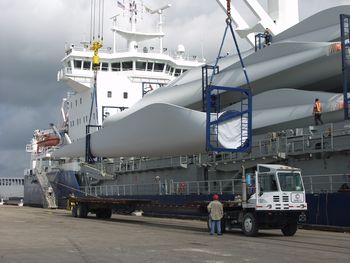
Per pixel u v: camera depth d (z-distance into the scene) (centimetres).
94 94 5006
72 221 3080
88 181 4884
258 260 1284
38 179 5838
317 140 2628
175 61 5628
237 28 3869
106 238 1922
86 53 5312
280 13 3722
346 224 2319
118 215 4050
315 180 2662
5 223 2848
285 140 2806
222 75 3441
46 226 2609
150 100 4131
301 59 2920
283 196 1983
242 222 2070
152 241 1803
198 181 3328
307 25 3262
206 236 2025
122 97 5234
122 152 3853
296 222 2033
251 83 3231
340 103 2661
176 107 3030
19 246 1638
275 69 3064
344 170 2505
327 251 1495
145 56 5434
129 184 4212
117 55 5412
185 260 1283
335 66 2786
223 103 3431
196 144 2920
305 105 2892
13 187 7794
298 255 1393
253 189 2027
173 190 3625
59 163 5691
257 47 3666
